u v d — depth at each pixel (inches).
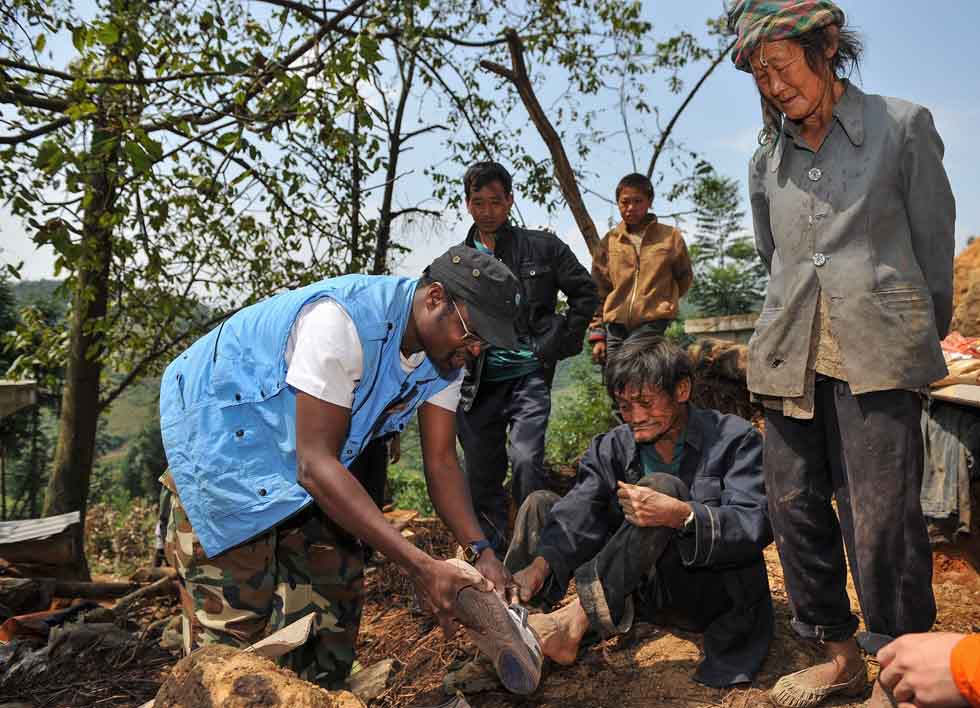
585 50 358.0
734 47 72.9
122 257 243.0
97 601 160.4
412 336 75.2
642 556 86.6
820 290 73.1
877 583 72.2
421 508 538.3
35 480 772.6
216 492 79.4
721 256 1792.6
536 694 91.4
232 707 55.3
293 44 203.9
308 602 88.3
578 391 547.5
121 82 181.6
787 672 90.0
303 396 71.2
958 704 41.3
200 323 306.5
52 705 112.1
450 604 72.4
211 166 252.8
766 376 76.4
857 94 72.5
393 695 99.8
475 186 141.0
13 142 179.2
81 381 297.4
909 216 71.7
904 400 70.6
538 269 139.9
